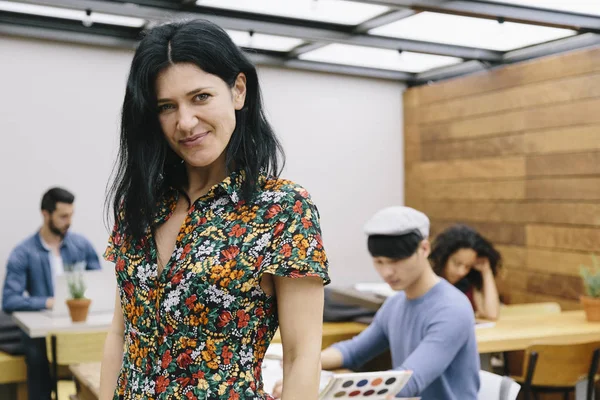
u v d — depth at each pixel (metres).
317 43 5.51
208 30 1.36
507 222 5.59
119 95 5.91
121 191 1.44
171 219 1.42
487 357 3.75
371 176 6.86
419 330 2.55
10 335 4.52
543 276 5.24
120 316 1.58
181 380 1.30
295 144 6.56
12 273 4.90
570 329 3.90
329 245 6.72
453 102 6.21
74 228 5.80
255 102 1.44
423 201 6.64
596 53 4.83
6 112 5.60
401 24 4.79
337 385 2.08
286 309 1.33
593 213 4.84
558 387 4.09
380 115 6.87
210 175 1.42
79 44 5.79
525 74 5.41
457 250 4.41
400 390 2.22
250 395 1.31
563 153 5.08
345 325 4.38
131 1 4.54
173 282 1.31
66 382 5.36
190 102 1.34
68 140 5.78
